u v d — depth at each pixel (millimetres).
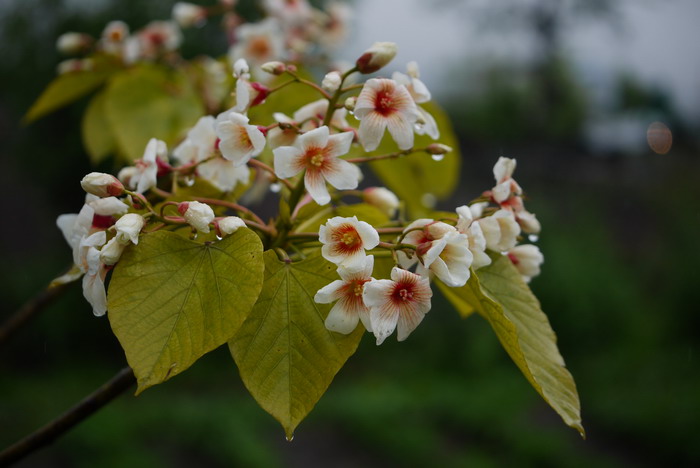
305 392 1248
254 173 1892
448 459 6895
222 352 9469
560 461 6715
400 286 1267
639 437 7285
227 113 1420
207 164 1678
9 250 10305
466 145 16328
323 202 1342
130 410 7555
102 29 8258
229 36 3139
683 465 6867
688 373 8570
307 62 3141
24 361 9273
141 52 3035
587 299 9844
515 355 1373
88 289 1323
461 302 1763
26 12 8375
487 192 1588
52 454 6445
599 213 13031
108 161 6824
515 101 16594
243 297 1240
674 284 10242
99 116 2883
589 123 17031
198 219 1313
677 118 17500
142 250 1292
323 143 1370
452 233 1333
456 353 9688
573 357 9609
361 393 8359
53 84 2791
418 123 1523
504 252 1521
